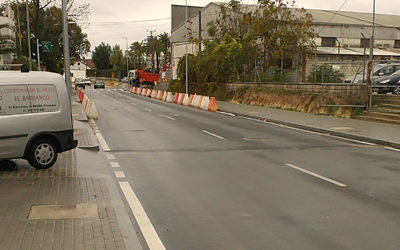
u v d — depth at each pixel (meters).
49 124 8.97
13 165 9.43
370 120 19.22
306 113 23.34
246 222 6.07
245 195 7.49
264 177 8.86
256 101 30.58
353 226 5.91
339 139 14.59
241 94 33.66
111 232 5.40
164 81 63.50
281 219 6.20
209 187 8.05
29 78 8.79
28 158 8.92
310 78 30.86
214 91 38.56
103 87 75.19
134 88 55.41
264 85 31.12
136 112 25.36
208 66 39.16
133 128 17.47
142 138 14.62
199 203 7.01
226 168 9.76
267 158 11.02
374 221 6.12
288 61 40.28
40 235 5.23
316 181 8.52
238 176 8.96
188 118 21.86
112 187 7.89
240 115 23.67
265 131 16.72
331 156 11.35
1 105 8.35
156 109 27.91
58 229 5.46
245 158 11.02
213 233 5.64
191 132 16.30
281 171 9.44
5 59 38.91
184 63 43.56
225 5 48.88
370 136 14.30
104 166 10.01
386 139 13.60
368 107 20.44
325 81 29.30
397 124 17.59
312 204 6.94
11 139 8.46
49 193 7.20
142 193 7.63
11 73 8.68
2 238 5.10
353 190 7.83
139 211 6.59
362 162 10.52
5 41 38.41
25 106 8.66
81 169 9.24
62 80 9.28
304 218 6.24
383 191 7.77
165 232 5.69
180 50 61.78
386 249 5.11
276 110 25.62
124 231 5.61
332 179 8.69
